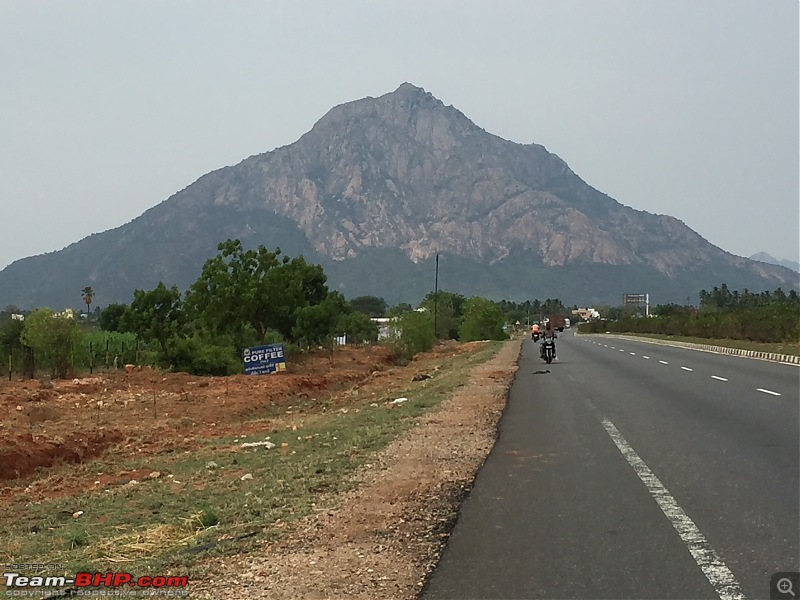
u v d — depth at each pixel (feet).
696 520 27.32
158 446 60.64
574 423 52.90
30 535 34.47
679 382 81.56
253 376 113.09
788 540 24.80
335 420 66.85
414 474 37.01
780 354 125.18
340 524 28.27
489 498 31.58
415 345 203.31
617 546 24.63
